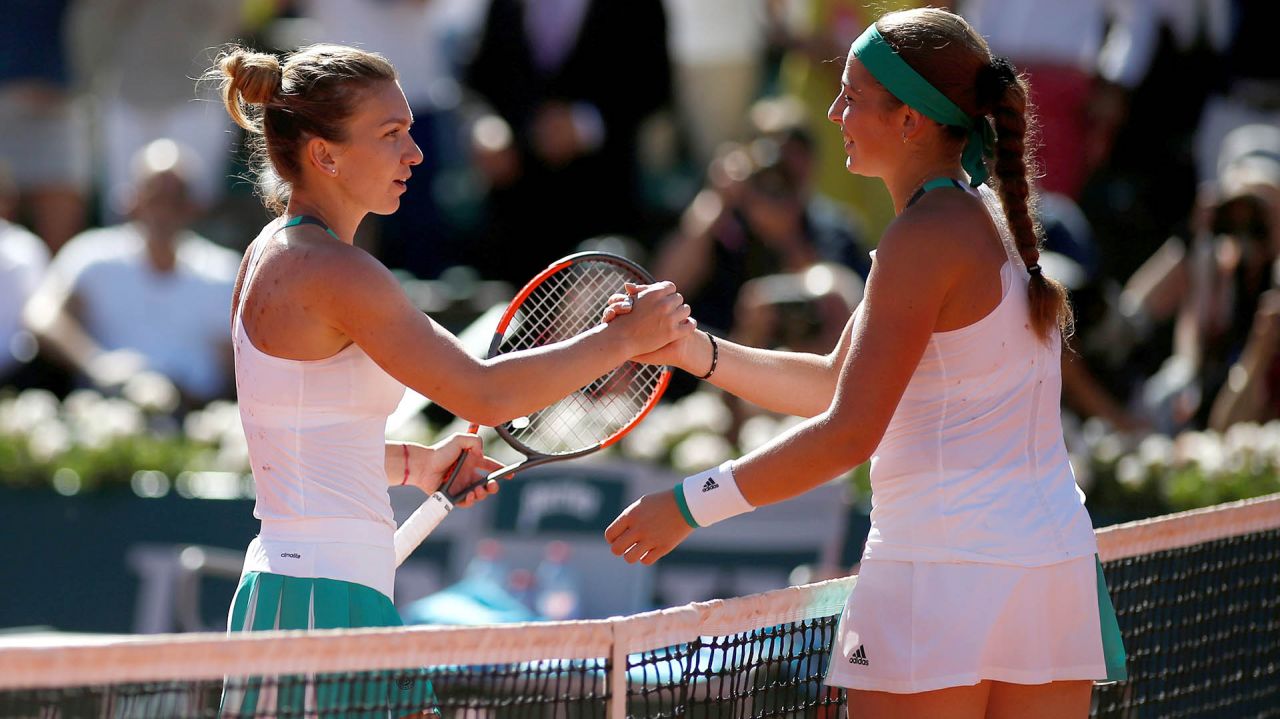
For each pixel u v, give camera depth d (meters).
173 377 27.58
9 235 28.73
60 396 27.42
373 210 10.72
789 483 9.85
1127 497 21.39
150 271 27.89
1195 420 25.33
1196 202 30.77
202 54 33.19
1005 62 10.21
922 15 10.24
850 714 10.20
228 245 32.59
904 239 9.63
